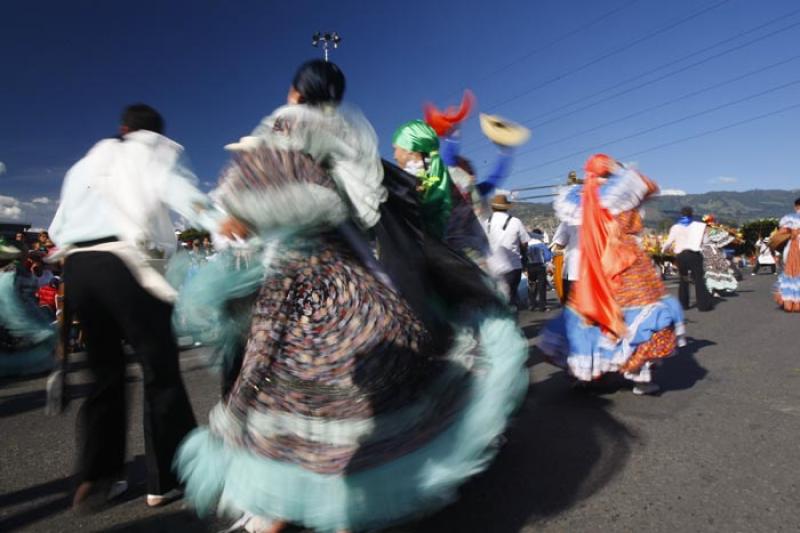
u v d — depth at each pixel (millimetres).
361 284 2102
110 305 2408
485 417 2125
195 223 2350
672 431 3244
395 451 1981
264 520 2129
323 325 2025
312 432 1977
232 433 2051
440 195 2666
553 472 2779
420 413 2057
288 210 1966
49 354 7043
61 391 2666
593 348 3945
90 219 2451
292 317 2029
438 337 2326
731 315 8047
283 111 2199
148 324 2449
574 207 4230
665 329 3832
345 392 1992
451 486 2023
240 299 2234
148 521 2514
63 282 2518
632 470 2756
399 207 2447
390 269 2340
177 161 2510
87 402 2602
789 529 2145
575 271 4492
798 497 2377
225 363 2348
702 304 8773
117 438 2633
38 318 7023
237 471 2006
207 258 2377
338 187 2189
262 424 1995
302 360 2006
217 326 2342
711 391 3998
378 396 2012
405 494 1964
